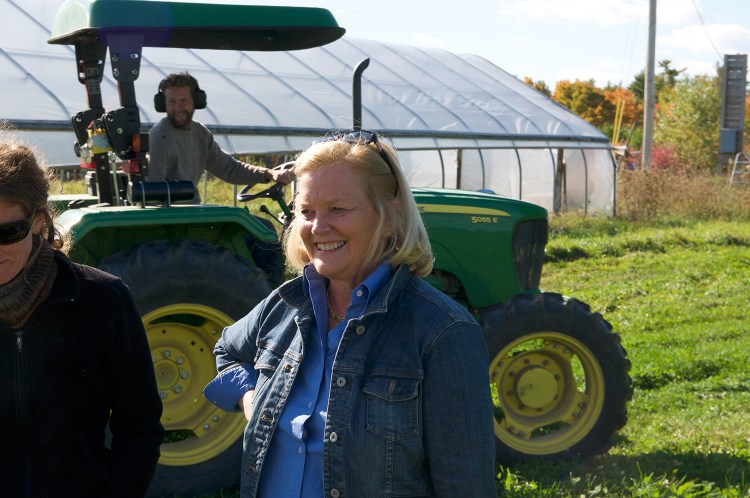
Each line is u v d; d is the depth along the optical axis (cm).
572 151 1866
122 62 438
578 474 501
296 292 236
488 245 544
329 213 221
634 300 1123
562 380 541
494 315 514
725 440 579
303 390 224
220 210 444
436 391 207
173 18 439
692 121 3794
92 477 223
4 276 208
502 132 1672
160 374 444
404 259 222
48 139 1090
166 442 494
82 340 219
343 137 228
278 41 553
